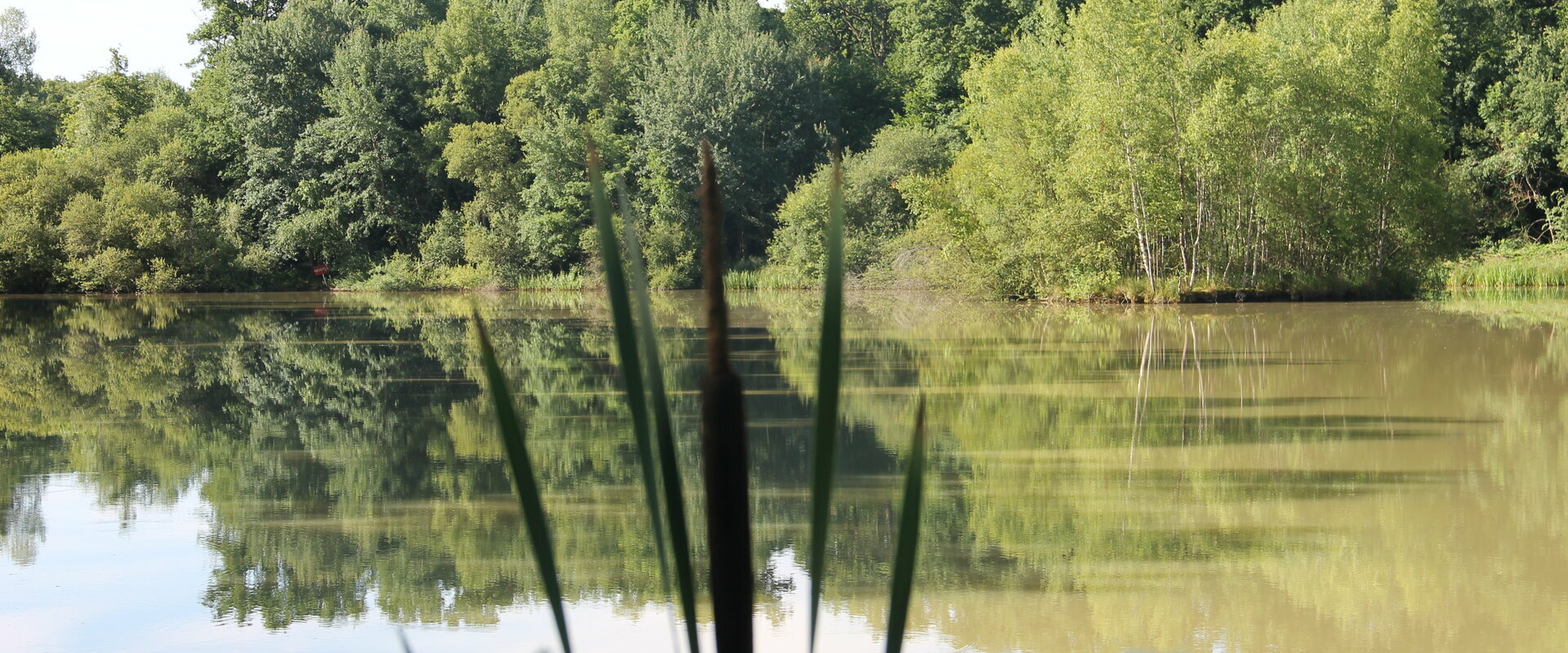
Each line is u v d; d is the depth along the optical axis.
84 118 47.06
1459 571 6.59
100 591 6.43
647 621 5.79
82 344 20.95
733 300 34.47
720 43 45.47
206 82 47.94
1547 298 28.12
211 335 22.86
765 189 45.88
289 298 38.19
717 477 0.75
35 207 39.72
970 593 6.20
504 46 48.53
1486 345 17.44
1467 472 9.06
